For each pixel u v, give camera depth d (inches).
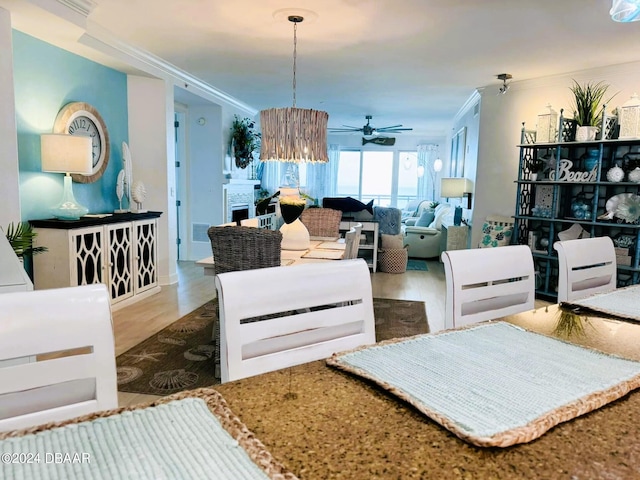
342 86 235.0
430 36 149.4
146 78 196.4
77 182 165.3
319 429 26.4
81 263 146.5
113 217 161.3
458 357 37.1
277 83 230.8
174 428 26.1
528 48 160.6
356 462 23.3
